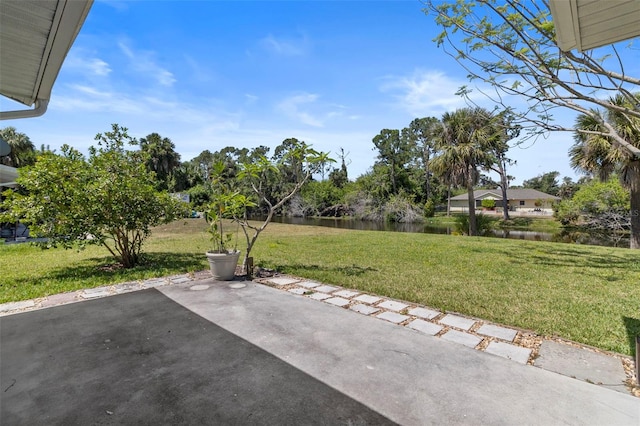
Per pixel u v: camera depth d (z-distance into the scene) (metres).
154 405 2.01
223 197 5.53
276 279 5.33
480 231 17.31
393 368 2.46
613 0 1.97
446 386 2.21
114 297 4.31
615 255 7.88
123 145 6.52
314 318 3.52
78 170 5.70
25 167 5.57
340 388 2.19
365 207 33.16
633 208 11.20
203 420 1.87
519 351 2.76
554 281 5.19
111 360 2.59
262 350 2.76
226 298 4.26
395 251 8.48
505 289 4.69
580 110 4.96
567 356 2.67
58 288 4.75
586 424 1.83
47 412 1.95
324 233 14.12
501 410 1.95
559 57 4.28
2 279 5.34
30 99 3.00
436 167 16.25
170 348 2.80
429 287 4.78
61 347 2.83
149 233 6.75
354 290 4.66
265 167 5.85
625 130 9.48
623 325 3.32
